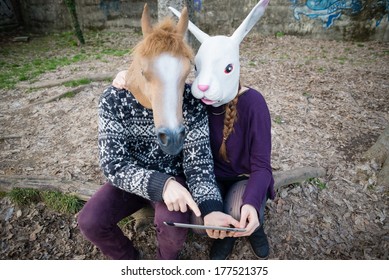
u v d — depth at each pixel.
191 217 1.57
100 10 8.95
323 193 2.47
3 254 2.04
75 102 4.04
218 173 1.75
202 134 1.55
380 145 2.75
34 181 2.40
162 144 1.19
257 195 1.49
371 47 7.24
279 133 3.20
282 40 7.81
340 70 5.40
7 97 4.42
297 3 7.76
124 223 2.17
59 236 2.15
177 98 1.19
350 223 2.26
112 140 1.45
